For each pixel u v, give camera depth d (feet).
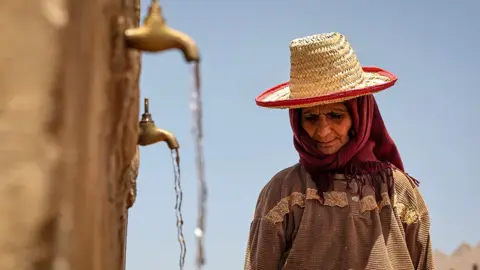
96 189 4.48
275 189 10.74
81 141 4.12
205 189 5.21
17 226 3.60
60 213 3.79
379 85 10.23
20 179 3.62
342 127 10.38
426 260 10.52
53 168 3.74
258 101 10.87
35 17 3.73
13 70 3.67
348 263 9.96
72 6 4.00
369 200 10.30
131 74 5.54
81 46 4.14
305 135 10.60
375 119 10.95
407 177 10.89
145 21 5.25
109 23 4.83
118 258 5.70
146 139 7.03
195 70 5.19
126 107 5.46
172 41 5.15
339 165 10.39
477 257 21.54
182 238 7.16
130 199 6.24
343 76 10.52
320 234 10.15
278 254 10.38
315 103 10.08
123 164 5.66
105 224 4.86
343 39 10.89
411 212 10.53
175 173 7.25
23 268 3.61
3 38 3.67
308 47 10.64
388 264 9.96
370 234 10.16
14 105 3.65
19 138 3.63
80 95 4.11
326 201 10.31
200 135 5.17
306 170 10.70
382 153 11.09
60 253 3.78
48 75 3.75
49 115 3.73
